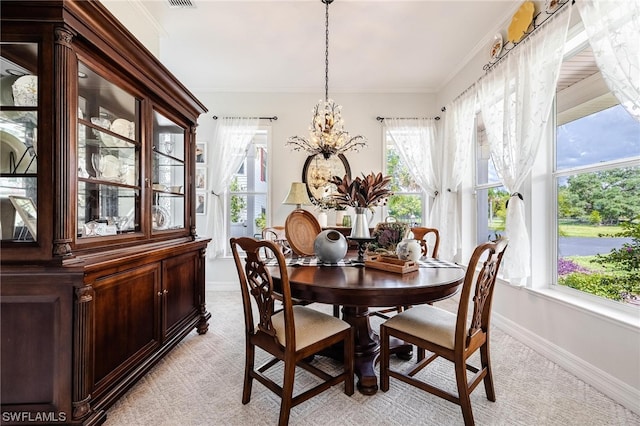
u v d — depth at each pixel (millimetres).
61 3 1252
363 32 2723
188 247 2312
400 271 1688
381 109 4051
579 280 2047
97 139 1734
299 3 2336
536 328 2211
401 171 4176
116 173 1892
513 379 1826
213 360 2094
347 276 1619
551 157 2271
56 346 1299
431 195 3910
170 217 2473
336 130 2770
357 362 1876
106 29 1466
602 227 1890
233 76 3654
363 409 1547
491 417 1483
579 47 2021
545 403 1596
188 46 2973
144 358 1798
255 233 4203
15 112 1326
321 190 3918
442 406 1578
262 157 4188
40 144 1281
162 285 1995
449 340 1436
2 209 1333
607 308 1796
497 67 2539
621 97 1444
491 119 2596
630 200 1729
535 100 2105
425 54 3115
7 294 1274
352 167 4047
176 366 2010
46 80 1279
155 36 2656
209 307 3283
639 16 1359
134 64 1716
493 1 2316
